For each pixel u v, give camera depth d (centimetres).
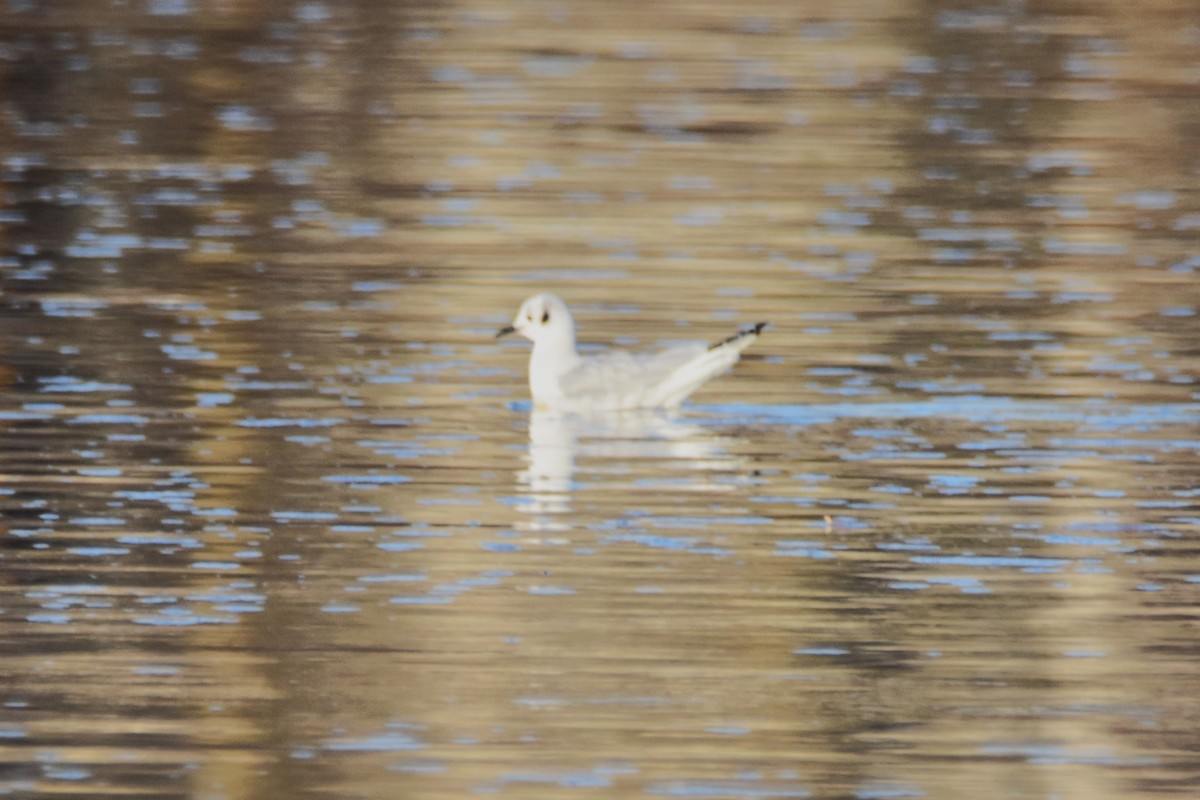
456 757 1105
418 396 1806
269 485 1545
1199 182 2795
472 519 1471
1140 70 3588
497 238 2438
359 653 1234
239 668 1212
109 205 2591
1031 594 1337
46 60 3544
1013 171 2848
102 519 1463
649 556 1401
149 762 1100
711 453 1638
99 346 1944
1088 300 2166
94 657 1227
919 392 1819
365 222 2522
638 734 1134
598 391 1755
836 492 1540
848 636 1265
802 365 1908
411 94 3353
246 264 2303
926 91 3406
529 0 4309
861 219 2552
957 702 1177
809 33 3953
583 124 3145
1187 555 1411
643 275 2255
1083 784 1084
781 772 1091
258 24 3947
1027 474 1585
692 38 3897
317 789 1069
